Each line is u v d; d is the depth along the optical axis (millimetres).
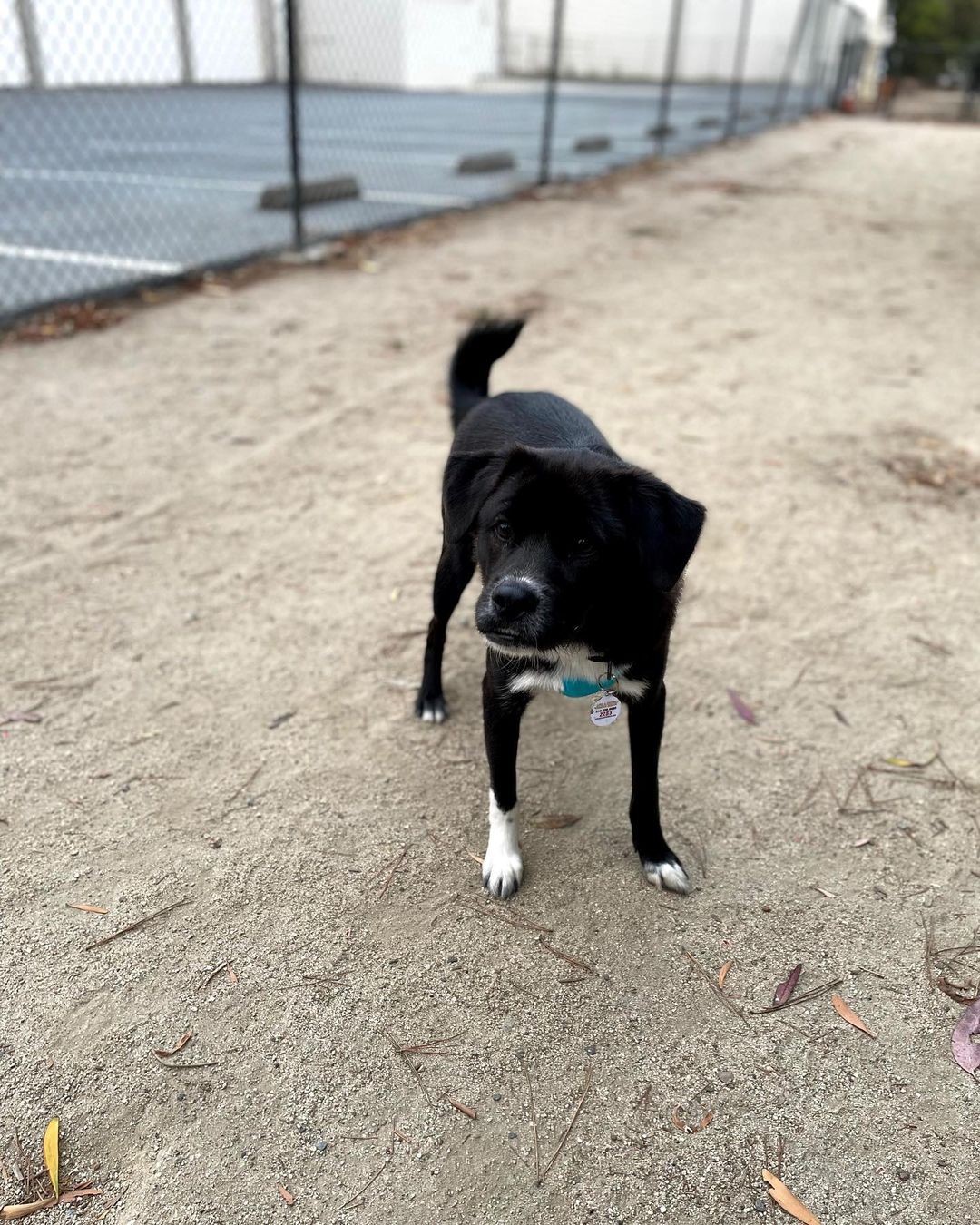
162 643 1470
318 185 4672
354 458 2098
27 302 2877
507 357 2721
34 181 5066
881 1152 817
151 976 959
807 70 14883
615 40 16672
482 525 1048
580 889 1089
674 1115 848
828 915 1056
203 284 3291
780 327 3121
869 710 1378
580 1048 906
